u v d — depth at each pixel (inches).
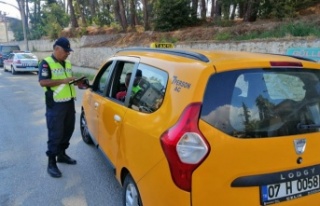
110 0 1031.0
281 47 422.0
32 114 323.0
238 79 89.5
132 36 824.3
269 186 87.2
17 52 850.1
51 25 1234.0
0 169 179.0
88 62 927.7
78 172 173.6
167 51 115.7
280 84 95.8
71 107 173.3
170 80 97.5
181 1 703.7
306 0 518.3
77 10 1327.5
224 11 649.0
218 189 83.5
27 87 533.6
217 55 101.1
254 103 90.3
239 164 84.4
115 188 154.8
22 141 231.6
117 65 152.2
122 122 119.3
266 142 86.9
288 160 89.4
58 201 142.5
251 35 500.4
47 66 161.3
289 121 93.0
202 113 84.4
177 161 83.4
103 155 153.1
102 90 169.6
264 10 579.2
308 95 100.5
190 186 82.7
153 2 821.2
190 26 719.7
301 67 100.3
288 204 89.8
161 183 89.0
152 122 97.7
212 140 82.7
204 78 86.4
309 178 93.0
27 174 171.9
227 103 86.8
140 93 115.3
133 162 106.0
